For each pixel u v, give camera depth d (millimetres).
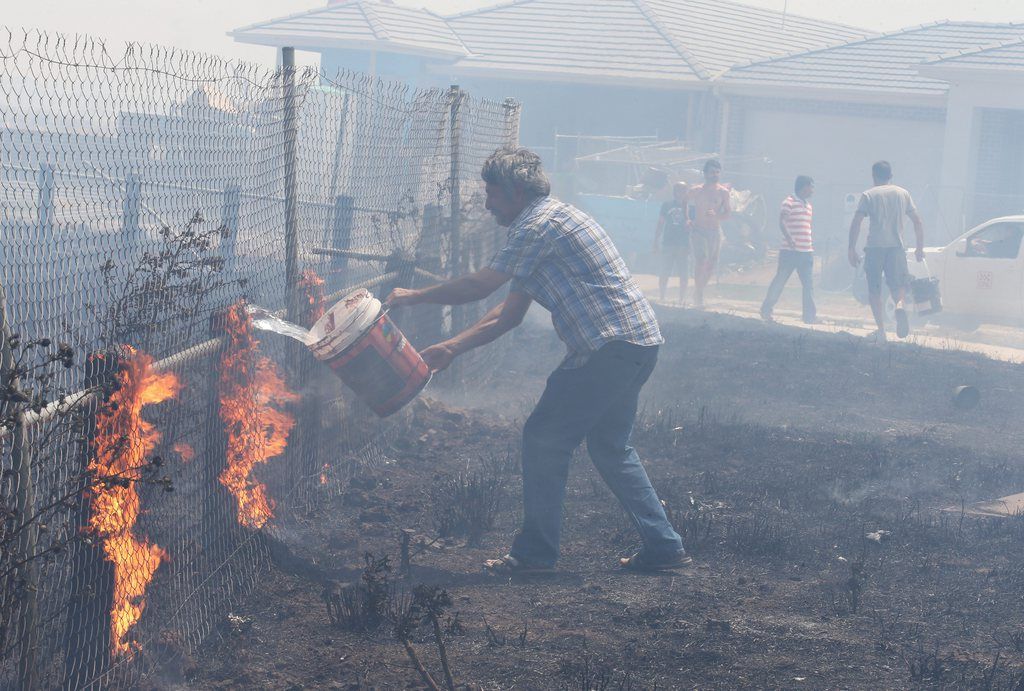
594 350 5098
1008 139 23672
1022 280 15445
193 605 4266
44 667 3412
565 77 31375
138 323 3773
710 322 14273
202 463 4445
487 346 10094
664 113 31266
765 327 14109
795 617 4691
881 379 10797
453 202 8945
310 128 6438
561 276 5121
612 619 4648
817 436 8438
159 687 3789
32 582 3117
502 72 32344
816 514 6344
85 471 3270
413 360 5168
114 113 3705
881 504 6566
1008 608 4824
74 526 3391
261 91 5105
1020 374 11578
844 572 5324
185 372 4285
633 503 5344
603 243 5184
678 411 9078
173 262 4059
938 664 4090
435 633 4078
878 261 14078
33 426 3189
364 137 7090
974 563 5473
